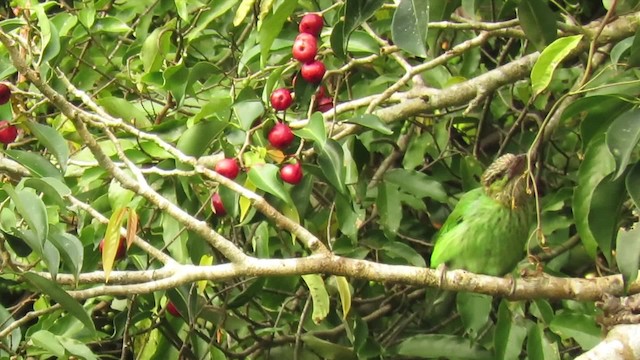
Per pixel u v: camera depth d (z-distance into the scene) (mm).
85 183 5457
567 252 6555
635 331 4309
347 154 5766
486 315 5945
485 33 5477
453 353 6152
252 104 4875
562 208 6457
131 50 6348
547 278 4668
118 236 4320
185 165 5172
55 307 4805
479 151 7035
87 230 5512
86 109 6477
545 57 4484
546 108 7035
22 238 4254
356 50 5371
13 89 4672
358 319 6086
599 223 4305
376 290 6941
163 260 4441
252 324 6285
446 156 6793
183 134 5062
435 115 6473
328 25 6105
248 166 4676
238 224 5402
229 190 4871
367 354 6035
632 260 4160
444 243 5750
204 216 5805
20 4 5602
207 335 6293
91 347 6453
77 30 6371
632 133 3895
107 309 6605
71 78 6543
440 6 5305
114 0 7062
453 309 6887
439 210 6984
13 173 5336
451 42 6766
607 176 4246
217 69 5367
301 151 5023
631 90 5508
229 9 6008
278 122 4863
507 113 7227
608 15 4578
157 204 4406
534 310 5922
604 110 4434
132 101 6500
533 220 5980
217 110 5062
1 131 4699
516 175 5617
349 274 4430
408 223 7109
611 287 4574
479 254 5711
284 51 5695
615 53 5004
